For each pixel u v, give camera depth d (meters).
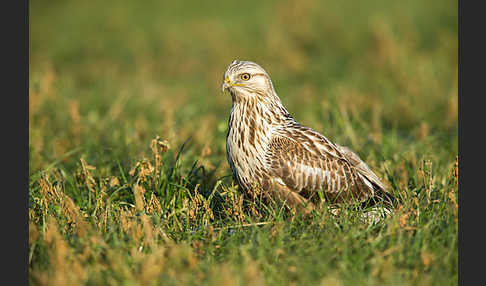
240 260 10.00
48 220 11.27
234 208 11.84
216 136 17.31
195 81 27.66
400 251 9.98
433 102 20.55
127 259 9.98
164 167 13.98
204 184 14.16
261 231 10.93
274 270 9.60
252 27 35.69
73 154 16.44
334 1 39.97
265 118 12.73
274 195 12.88
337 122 17.44
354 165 13.35
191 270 9.76
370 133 17.14
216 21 38.66
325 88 23.12
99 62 32.28
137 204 11.51
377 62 25.81
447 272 9.65
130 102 22.31
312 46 31.03
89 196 12.47
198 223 11.95
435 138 17.22
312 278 9.39
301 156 12.70
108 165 15.23
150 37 36.47
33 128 17.88
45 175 13.42
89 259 10.05
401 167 14.21
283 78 26.30
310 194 12.88
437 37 29.48
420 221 11.23
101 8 46.19
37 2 49.12
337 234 10.58
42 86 20.81
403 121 19.62
